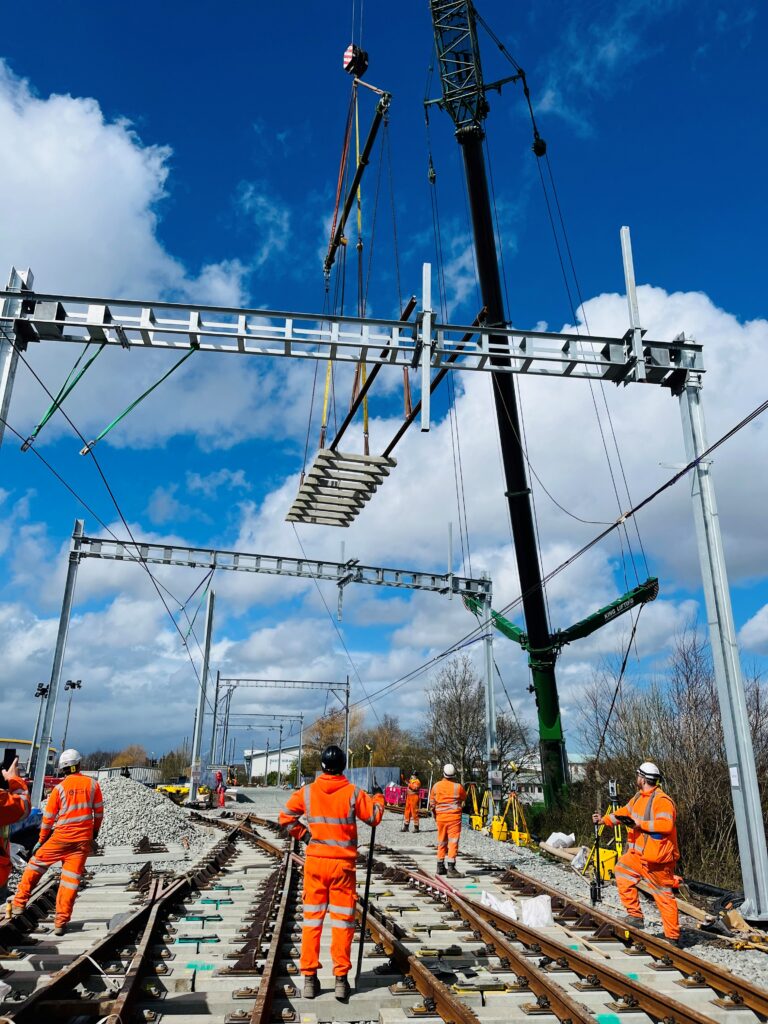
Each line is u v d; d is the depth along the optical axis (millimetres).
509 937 8336
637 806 8742
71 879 8117
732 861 15805
